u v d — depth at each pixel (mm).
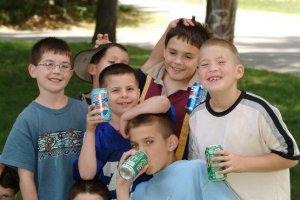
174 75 3574
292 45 18469
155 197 3068
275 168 2904
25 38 19906
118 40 19828
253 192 3033
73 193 3184
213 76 2936
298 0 37375
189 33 3510
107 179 3312
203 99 3379
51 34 22188
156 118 3049
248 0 36938
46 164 3340
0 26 23516
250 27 24344
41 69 3359
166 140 3066
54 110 3373
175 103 3580
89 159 3170
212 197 2939
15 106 8320
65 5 25672
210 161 2816
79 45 15883
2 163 3363
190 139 3246
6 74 10820
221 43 2982
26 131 3291
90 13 26141
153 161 3031
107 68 3469
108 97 3135
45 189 3355
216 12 7383
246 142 2957
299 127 7422
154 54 3955
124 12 27672
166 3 36375
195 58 3545
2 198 3691
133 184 3172
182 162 3057
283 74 12047
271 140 2920
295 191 5148
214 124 3043
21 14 24141
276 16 29469
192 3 37344
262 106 2938
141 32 23547
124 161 2900
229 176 3041
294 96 9516
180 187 3000
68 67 3422
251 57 15359
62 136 3381
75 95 9039
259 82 10781
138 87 3588
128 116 3152
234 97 3000
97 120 3086
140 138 3031
